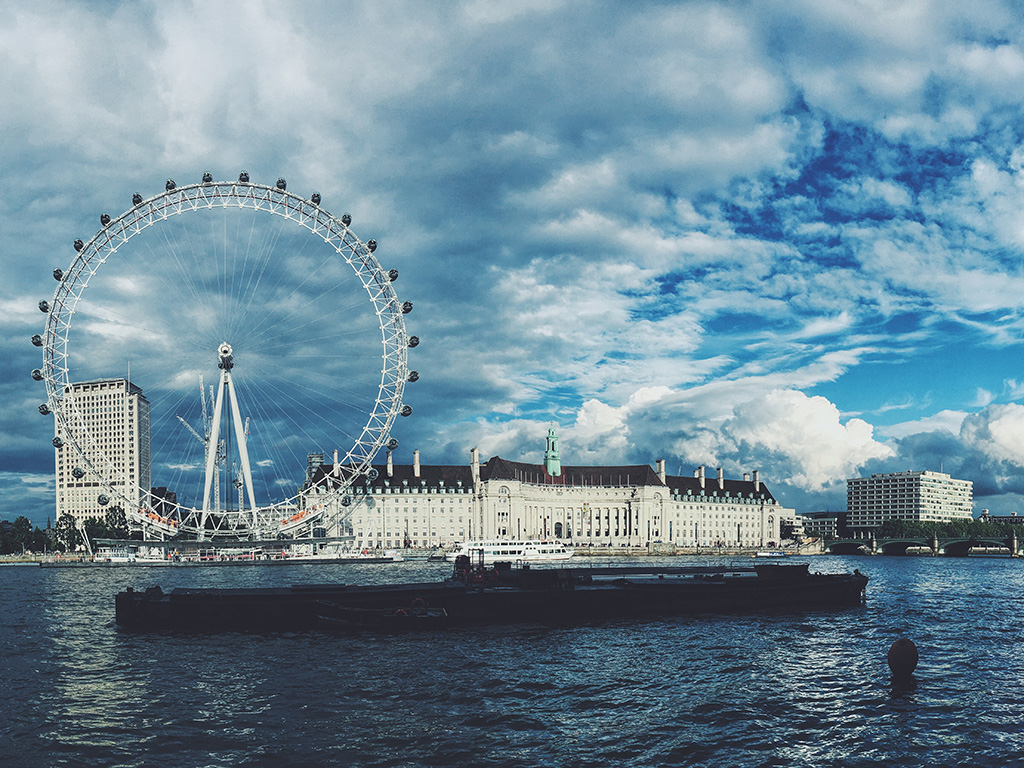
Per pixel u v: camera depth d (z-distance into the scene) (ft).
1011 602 395.34
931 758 148.25
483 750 149.69
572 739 156.25
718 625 298.76
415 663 223.92
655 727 163.73
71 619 312.09
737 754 148.87
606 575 393.09
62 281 577.84
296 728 162.50
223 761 143.84
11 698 185.47
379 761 143.95
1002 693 193.57
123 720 167.73
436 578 517.14
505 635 272.92
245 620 284.41
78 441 618.03
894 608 360.89
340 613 284.61
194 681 201.98
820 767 143.13
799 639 267.39
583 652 241.35
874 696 189.57
